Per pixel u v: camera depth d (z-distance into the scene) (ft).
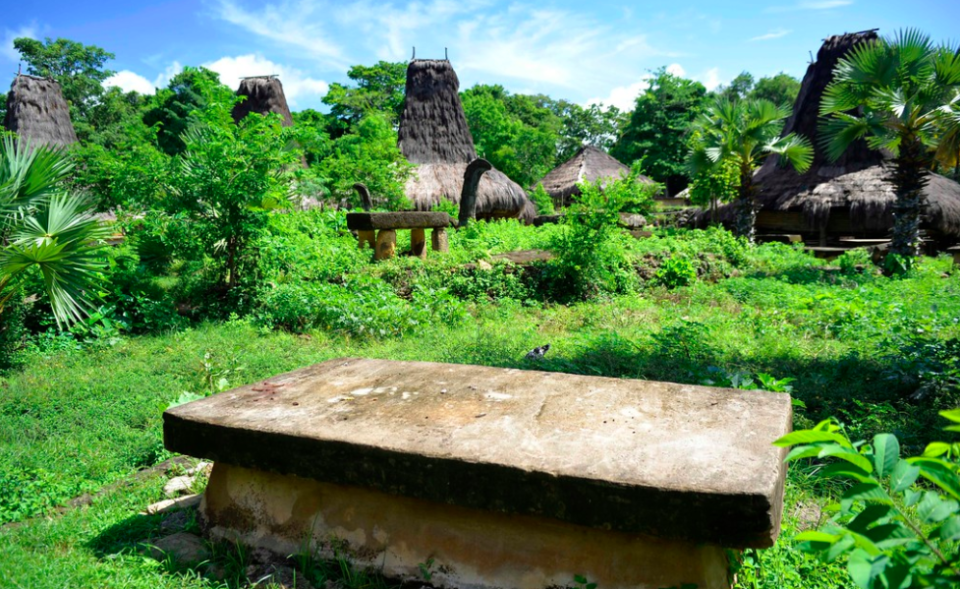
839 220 65.00
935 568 4.50
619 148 135.33
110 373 18.74
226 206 27.17
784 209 66.64
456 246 40.14
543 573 7.14
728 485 6.07
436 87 76.33
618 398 8.73
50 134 70.33
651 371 17.44
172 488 10.98
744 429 7.44
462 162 75.10
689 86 130.11
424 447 7.33
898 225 45.55
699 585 6.58
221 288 28.30
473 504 7.02
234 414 8.80
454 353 20.30
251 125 28.81
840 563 7.69
